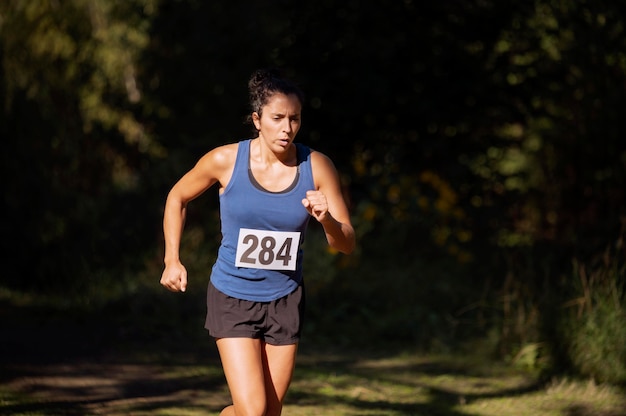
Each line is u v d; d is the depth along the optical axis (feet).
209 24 87.97
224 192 31.73
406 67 79.30
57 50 96.27
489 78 79.56
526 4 77.05
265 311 32.32
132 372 53.26
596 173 82.69
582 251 69.51
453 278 73.56
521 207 85.25
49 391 47.88
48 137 83.66
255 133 33.14
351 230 31.63
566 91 81.05
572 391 50.60
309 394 49.88
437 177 84.07
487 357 58.03
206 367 55.21
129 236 82.58
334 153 83.92
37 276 78.74
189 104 93.61
